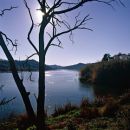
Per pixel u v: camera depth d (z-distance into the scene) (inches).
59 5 338.3
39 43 343.0
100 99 869.8
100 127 458.9
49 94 1846.7
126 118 409.7
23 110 1096.8
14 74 327.0
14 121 718.5
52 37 349.4
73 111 751.7
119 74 2506.2
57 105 1289.4
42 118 341.1
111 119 523.2
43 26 339.6
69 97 1638.8
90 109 671.8
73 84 2827.3
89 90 2080.5
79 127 481.1
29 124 605.3
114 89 2081.7
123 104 682.8
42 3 337.4
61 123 566.9
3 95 1764.3
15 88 2311.8
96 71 2876.5
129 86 2261.3
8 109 1107.9
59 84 2861.7
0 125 676.1
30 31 348.2
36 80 3454.7
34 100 1485.0
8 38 332.2
